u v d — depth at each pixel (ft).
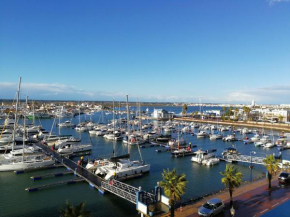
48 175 171.32
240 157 225.56
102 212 118.62
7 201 131.75
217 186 159.94
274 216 101.86
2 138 288.71
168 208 107.04
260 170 194.59
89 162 190.60
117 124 510.99
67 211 68.69
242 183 148.77
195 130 485.97
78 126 456.45
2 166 180.04
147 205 102.37
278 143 325.01
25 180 164.66
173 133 436.35
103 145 305.94
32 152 221.05
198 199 126.82
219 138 380.37
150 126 493.36
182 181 93.09
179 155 247.50
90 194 141.28
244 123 597.52
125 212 118.83
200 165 214.48
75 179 161.48
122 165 174.29
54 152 245.45
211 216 100.27
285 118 645.92
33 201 131.85
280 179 148.25
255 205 113.09
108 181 153.99
